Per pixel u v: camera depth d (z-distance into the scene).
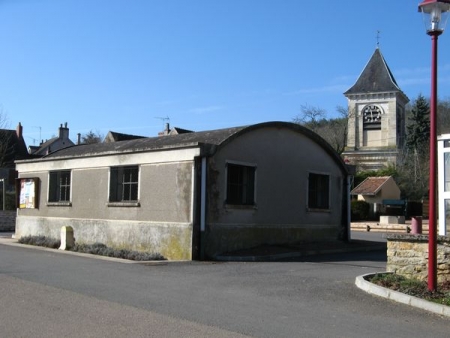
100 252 16.91
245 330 7.21
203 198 16.41
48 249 18.42
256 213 18.23
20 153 52.44
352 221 44.19
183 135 20.34
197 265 14.60
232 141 17.50
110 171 19.41
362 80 63.56
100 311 8.05
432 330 7.70
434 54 9.72
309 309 8.84
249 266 14.54
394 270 11.59
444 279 10.70
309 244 19.98
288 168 19.70
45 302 8.62
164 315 7.93
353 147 62.56
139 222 18.00
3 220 31.14
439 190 11.98
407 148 61.38
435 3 9.50
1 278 10.95
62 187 21.92
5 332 6.73
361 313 8.65
